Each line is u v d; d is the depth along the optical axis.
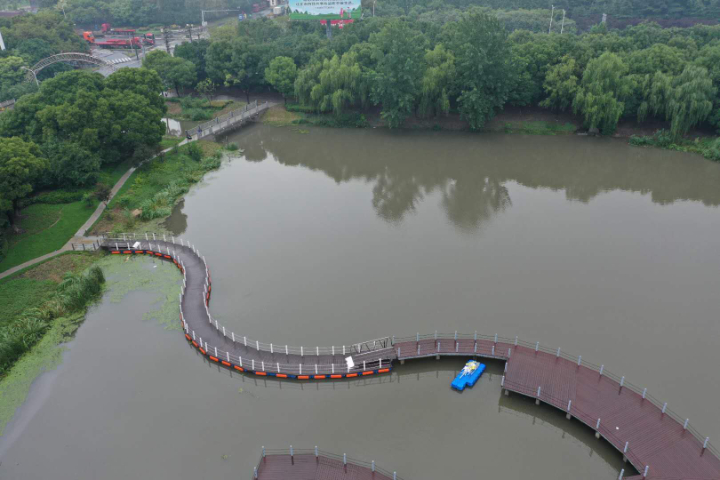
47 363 56.44
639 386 51.06
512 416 49.50
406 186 99.88
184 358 57.38
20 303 63.88
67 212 83.81
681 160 108.94
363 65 134.88
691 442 43.69
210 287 68.12
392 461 44.81
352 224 85.00
